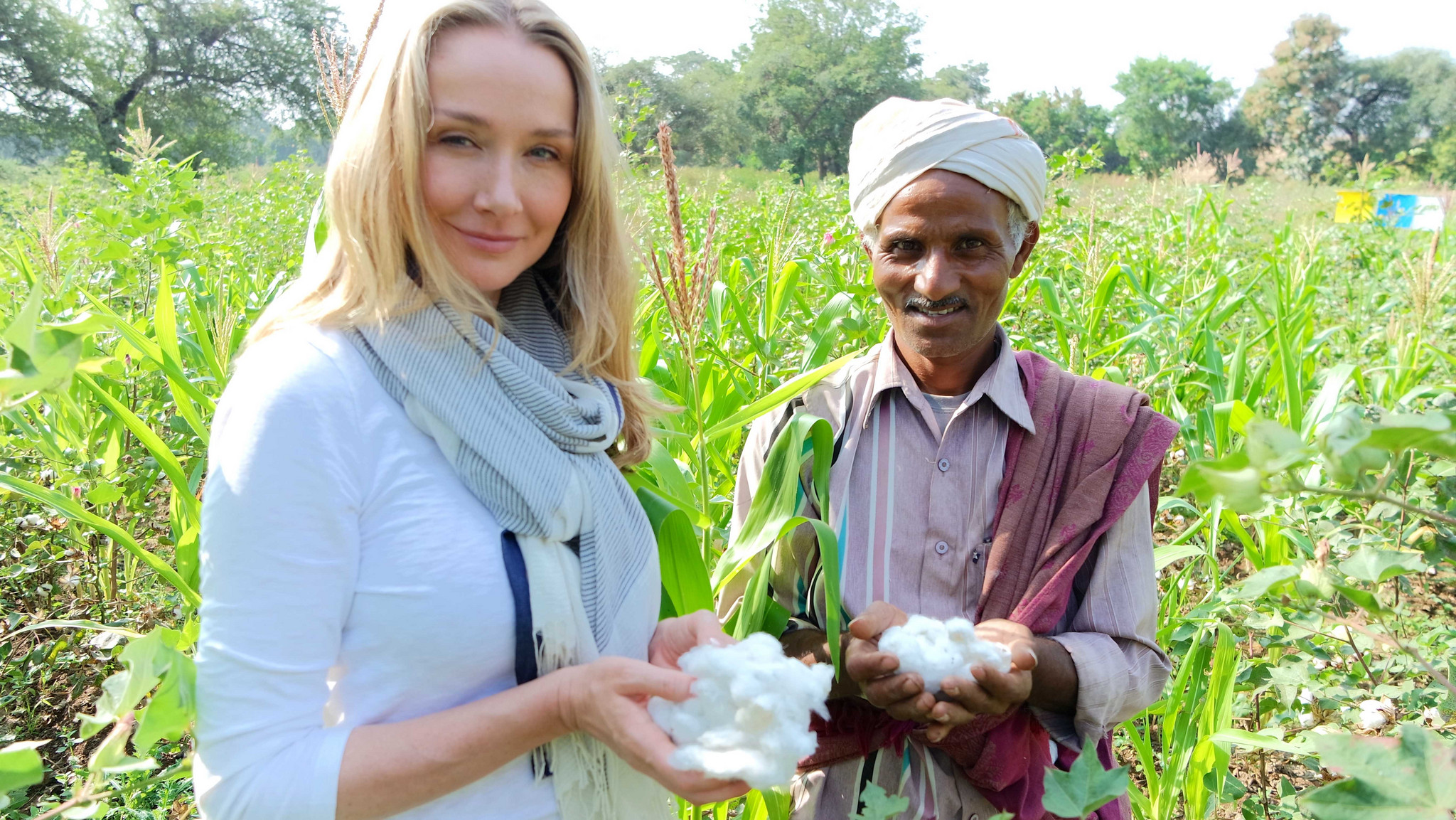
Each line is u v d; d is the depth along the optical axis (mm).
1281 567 1228
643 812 1431
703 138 43781
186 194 6250
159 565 2145
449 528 1221
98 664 3213
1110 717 1702
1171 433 1720
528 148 1317
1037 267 5781
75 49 33438
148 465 3299
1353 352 5863
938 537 1767
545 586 1255
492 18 1285
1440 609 3627
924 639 1479
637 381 1647
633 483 1758
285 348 1217
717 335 3225
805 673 1171
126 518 3445
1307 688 2564
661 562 1693
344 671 1236
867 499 1812
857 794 1741
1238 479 859
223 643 1132
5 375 975
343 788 1132
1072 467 1731
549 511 1266
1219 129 65000
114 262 4281
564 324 1578
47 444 3230
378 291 1247
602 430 1391
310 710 1169
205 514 1164
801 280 5598
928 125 1701
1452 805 848
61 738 3045
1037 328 5555
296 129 37156
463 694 1252
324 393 1190
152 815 2354
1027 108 66125
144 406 3570
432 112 1253
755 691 1124
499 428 1257
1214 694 2287
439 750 1163
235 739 1129
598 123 1396
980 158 1664
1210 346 3984
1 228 7656
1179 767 2338
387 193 1245
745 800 2031
